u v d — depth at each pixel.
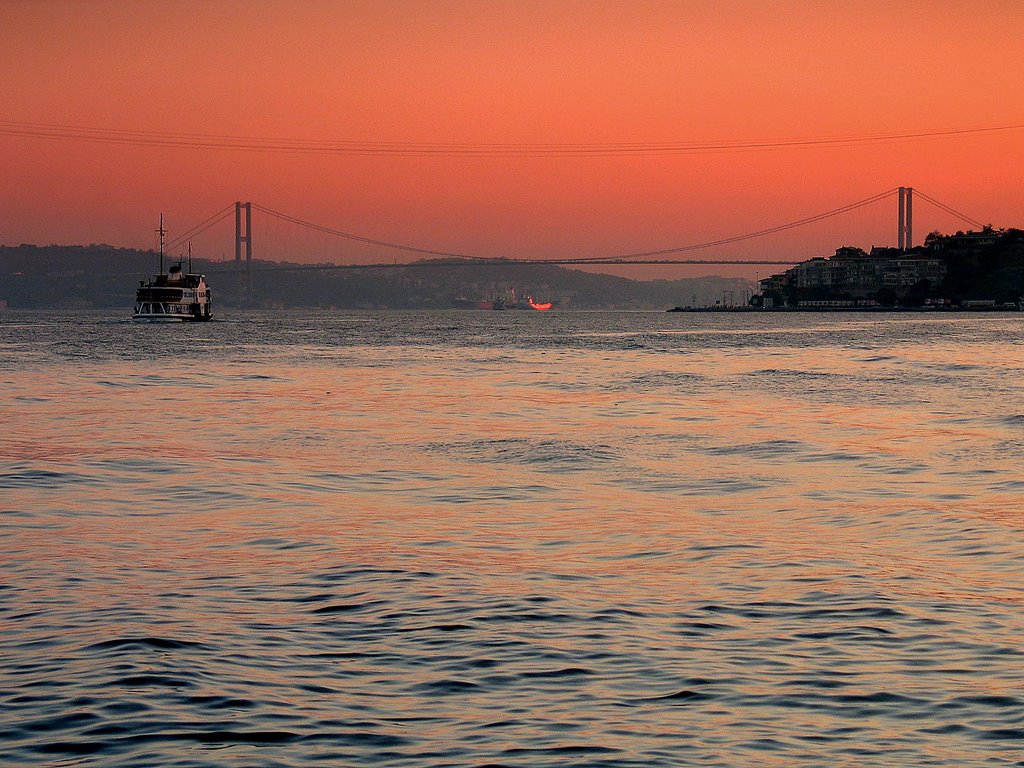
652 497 29.66
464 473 34.12
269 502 28.89
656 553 22.42
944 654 15.53
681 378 80.00
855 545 23.17
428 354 120.25
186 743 12.39
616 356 116.19
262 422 50.28
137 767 11.78
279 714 13.27
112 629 16.58
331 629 16.78
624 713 13.38
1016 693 13.91
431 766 11.89
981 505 28.08
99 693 13.83
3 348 129.25
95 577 20.12
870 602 18.28
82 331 198.12
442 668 14.98
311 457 38.03
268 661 15.21
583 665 15.12
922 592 19.02
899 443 40.97
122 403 60.28
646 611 17.84
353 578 20.11
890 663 15.17
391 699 13.84
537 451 39.16
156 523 25.86
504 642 16.14
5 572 20.48
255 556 22.08
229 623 17.03
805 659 15.37
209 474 33.91
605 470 34.69
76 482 32.19
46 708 13.35
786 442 41.44
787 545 23.20
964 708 13.45
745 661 15.30
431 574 20.45
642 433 44.88
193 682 14.29
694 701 13.76
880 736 12.64
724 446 40.44
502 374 85.56
